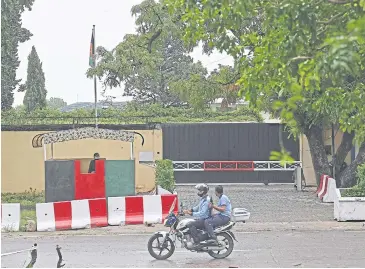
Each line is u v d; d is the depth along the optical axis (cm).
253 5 766
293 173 2947
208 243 1356
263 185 2994
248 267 1278
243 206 2286
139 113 3606
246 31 1831
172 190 2322
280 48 739
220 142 2994
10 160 2709
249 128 2992
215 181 2992
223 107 3353
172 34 2952
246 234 1741
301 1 691
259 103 844
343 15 751
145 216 1923
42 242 1641
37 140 2675
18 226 1847
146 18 2948
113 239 1680
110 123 3128
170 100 4666
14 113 3422
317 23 736
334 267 1266
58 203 1862
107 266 1298
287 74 714
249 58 981
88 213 1888
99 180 2181
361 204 1941
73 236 1739
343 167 2731
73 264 1319
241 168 2978
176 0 938
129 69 3045
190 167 2984
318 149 2672
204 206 1375
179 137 2988
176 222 1379
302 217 2028
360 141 941
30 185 2714
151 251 1380
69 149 2734
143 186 2781
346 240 1619
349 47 511
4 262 1346
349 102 906
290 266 1283
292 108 546
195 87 2666
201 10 933
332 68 539
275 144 2991
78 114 3456
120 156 2772
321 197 2444
